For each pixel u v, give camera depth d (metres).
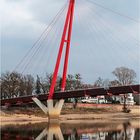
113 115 177.12
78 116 161.88
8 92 192.38
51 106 136.38
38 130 87.12
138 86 126.12
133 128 90.38
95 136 71.94
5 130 86.38
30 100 143.88
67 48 141.25
